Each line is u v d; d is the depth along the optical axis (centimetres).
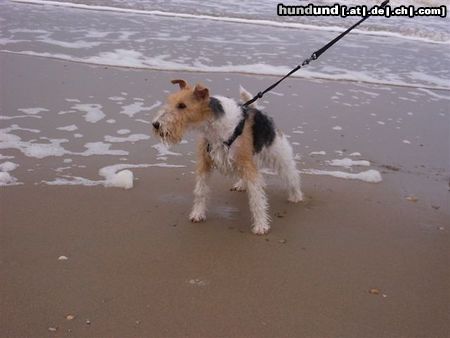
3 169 182
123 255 138
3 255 133
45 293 119
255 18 471
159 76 294
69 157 196
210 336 109
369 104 280
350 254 146
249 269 135
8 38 341
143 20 427
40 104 243
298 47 383
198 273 132
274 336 110
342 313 119
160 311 116
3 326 108
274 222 163
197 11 479
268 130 159
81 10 445
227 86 285
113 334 108
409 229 163
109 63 309
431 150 229
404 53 395
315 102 276
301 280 132
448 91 312
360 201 180
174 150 211
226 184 188
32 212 156
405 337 112
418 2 588
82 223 152
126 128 226
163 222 157
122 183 177
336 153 219
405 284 133
